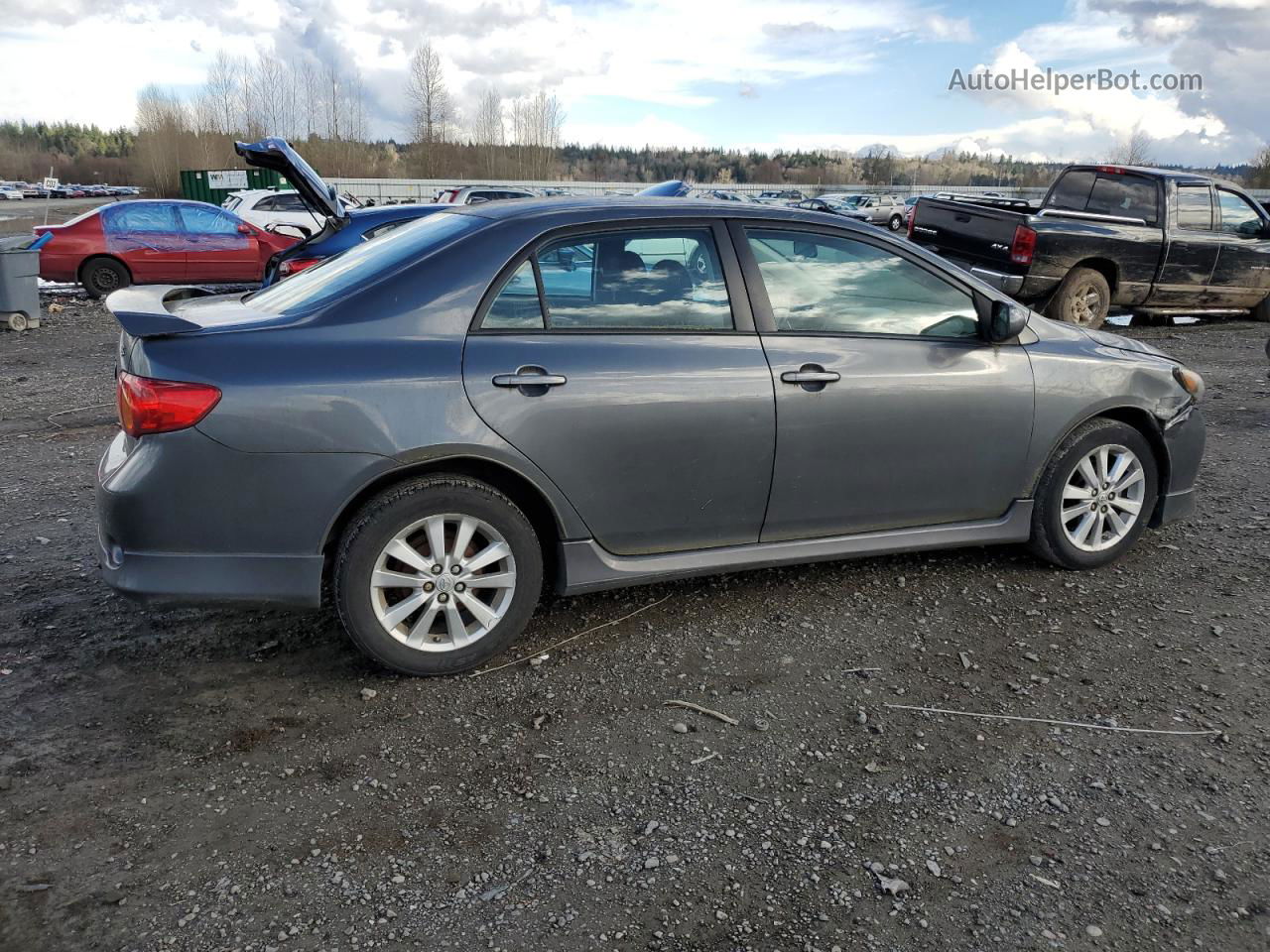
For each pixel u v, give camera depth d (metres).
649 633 3.71
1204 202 10.74
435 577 3.25
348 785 2.73
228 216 14.65
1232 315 12.81
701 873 2.40
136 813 2.58
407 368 3.09
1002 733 3.04
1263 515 5.05
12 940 2.12
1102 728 3.07
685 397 3.41
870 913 2.27
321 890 2.31
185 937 2.15
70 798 2.63
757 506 3.64
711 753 2.92
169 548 2.99
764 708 3.18
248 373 2.96
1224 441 6.55
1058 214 9.97
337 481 3.04
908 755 2.92
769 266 3.64
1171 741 3.00
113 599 3.91
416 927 2.20
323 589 3.95
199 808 2.61
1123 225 10.29
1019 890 2.35
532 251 3.32
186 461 2.92
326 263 3.78
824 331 3.69
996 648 3.61
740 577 4.23
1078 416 4.09
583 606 3.94
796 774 2.82
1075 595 4.07
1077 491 4.20
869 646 3.62
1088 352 4.16
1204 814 2.64
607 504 3.42
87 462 5.85
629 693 3.27
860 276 3.78
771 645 3.62
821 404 3.61
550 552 3.53
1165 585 4.17
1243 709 3.19
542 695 3.25
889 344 3.76
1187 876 2.40
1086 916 2.26
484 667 3.43
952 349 3.86
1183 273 10.60
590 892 2.32
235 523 3.00
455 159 61.31
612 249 3.43
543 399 3.23
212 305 3.58
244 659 3.46
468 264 3.25
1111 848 2.50
